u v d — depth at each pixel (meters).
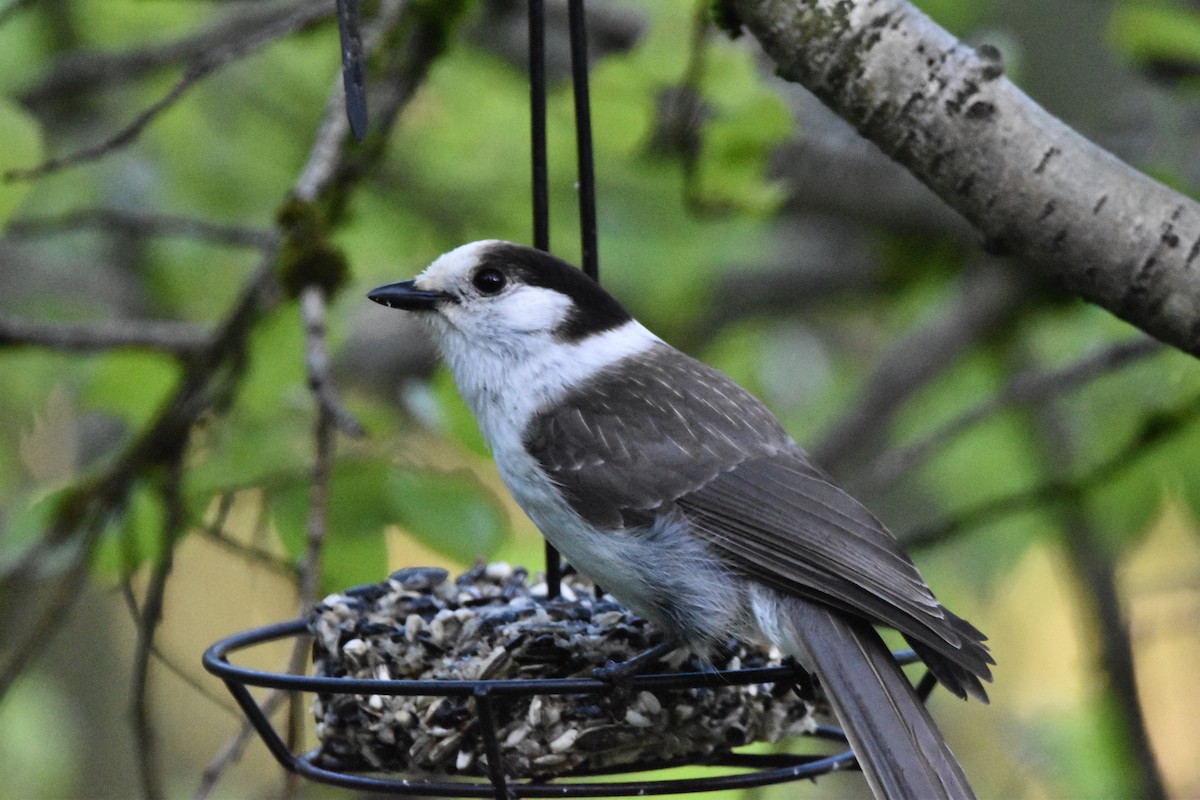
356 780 7.39
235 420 10.23
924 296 15.73
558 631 7.78
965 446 14.98
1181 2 13.55
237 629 17.28
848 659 7.27
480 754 7.81
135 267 14.42
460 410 10.02
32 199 14.10
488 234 13.70
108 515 9.75
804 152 14.50
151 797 9.25
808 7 7.80
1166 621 17.75
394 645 7.85
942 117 7.69
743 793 10.83
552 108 11.02
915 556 12.88
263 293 9.80
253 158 14.73
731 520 7.69
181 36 13.63
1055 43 15.77
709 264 14.05
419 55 9.96
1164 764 18.72
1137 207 7.57
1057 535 14.19
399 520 9.75
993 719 17.25
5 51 13.80
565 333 8.41
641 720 7.76
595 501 7.89
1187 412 11.51
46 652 16.47
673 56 10.59
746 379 15.67
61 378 14.02
